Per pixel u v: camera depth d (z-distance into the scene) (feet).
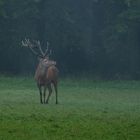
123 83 295.28
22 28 349.82
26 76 317.22
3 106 160.56
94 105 175.42
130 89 262.06
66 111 149.07
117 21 354.13
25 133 102.22
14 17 344.90
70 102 184.96
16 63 347.56
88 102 186.91
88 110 155.12
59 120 123.54
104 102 189.67
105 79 328.49
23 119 123.95
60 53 356.18
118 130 109.09
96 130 107.96
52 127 110.63
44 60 180.96
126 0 347.97
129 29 353.31
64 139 97.25
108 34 357.00
